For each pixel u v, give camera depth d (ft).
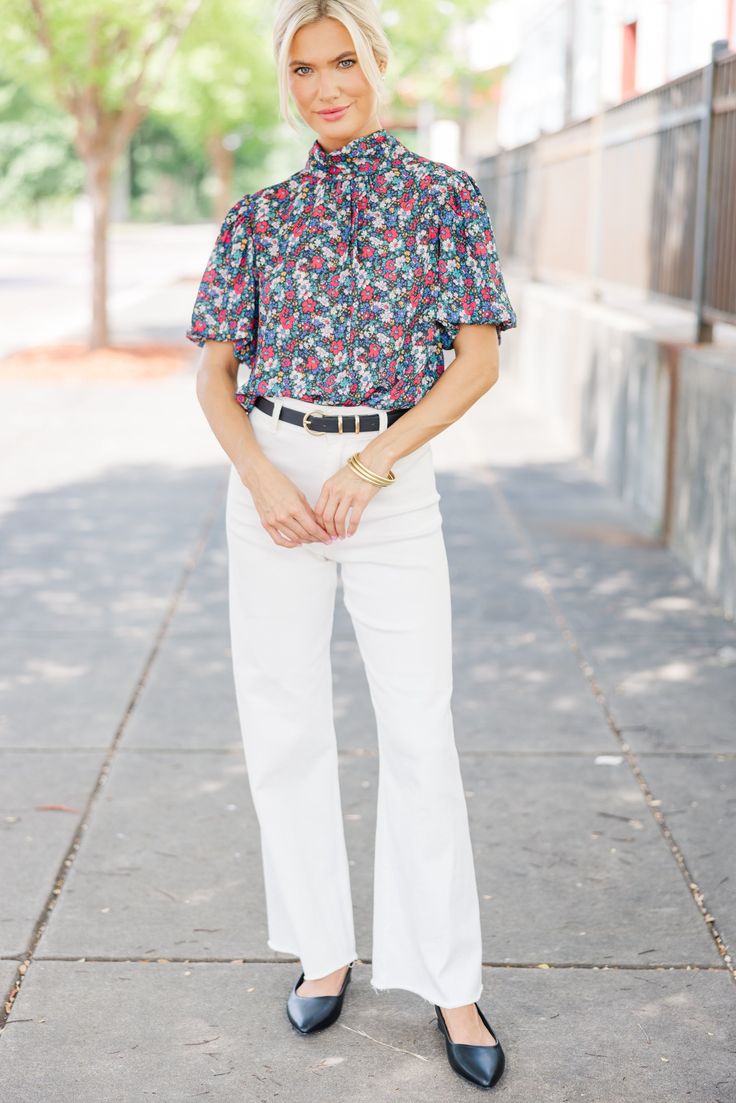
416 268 7.57
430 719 8.12
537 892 10.39
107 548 20.79
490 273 7.64
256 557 8.12
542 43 58.29
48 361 41.55
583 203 31.48
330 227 7.59
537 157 38.32
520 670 15.42
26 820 11.60
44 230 175.52
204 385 8.11
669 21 34.73
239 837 11.32
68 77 41.50
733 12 29.68
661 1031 8.65
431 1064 8.36
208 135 94.89
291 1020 8.70
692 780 12.43
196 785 12.33
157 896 10.34
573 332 29.37
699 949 9.61
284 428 7.80
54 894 10.37
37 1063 8.32
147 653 15.99
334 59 7.41
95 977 9.25
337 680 15.02
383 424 7.74
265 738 8.43
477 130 83.76
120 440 29.76
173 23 41.68
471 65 70.13
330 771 8.63
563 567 19.89
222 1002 9.00
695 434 19.38
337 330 7.63
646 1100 7.98
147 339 48.98
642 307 31.60
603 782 12.39
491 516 23.08
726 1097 8.00
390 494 7.84
